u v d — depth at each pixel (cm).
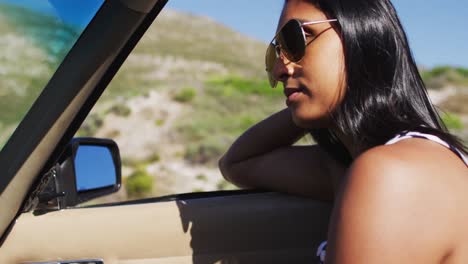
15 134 193
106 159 251
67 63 187
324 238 221
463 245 155
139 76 3875
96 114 2819
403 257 148
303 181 224
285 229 220
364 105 177
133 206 216
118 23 182
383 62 178
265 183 235
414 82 181
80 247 209
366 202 151
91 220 211
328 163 223
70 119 190
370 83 177
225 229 216
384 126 176
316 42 180
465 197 157
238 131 2761
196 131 2650
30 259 209
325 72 180
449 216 153
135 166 2283
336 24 179
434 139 167
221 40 5322
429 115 181
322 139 217
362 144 181
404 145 163
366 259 148
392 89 177
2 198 199
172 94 3108
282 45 185
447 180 156
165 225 212
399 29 181
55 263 209
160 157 2338
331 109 181
